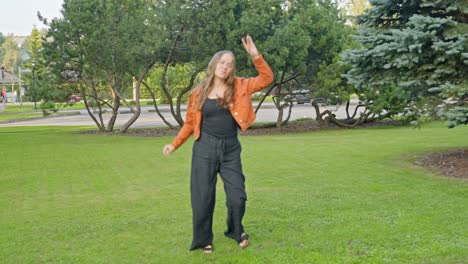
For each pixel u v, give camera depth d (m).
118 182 8.24
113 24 17.72
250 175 8.52
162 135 18.03
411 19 8.22
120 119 28.17
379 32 9.55
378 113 20.00
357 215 5.63
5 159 11.16
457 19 9.31
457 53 8.09
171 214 5.92
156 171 9.27
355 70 9.34
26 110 39.16
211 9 16.97
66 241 5.00
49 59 17.97
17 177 8.85
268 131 19.42
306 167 9.27
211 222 4.55
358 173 8.46
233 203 4.48
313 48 19.00
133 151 12.34
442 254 4.38
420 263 4.21
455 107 8.45
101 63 18.59
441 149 11.19
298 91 23.30
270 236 4.96
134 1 18.19
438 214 5.58
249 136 17.02
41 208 6.46
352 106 35.53
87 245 4.86
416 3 9.05
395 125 20.41
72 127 22.81
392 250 4.50
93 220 5.75
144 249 4.70
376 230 5.05
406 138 14.07
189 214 5.90
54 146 13.71
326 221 5.43
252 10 17.14
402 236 4.86
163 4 17.45
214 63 4.35
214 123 4.37
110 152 12.19
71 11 17.72
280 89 20.55
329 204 6.21
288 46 17.58
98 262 4.41
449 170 8.43
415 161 9.57
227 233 4.88
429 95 9.45
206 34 17.53
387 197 6.54
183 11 16.91
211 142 4.39
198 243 4.54
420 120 9.06
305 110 32.94
